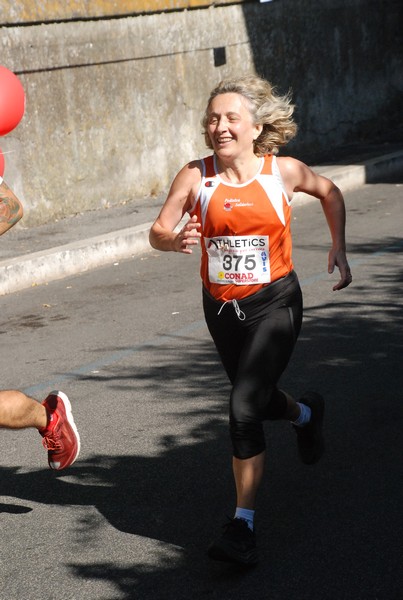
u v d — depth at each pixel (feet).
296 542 16.14
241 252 15.97
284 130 15.90
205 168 16.12
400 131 77.00
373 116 74.95
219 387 24.70
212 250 16.21
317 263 38.42
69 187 50.26
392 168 63.05
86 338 30.40
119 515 17.66
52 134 49.16
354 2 71.77
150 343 29.25
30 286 39.11
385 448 19.85
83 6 49.98
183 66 57.11
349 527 16.56
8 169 46.96
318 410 18.25
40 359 28.43
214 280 16.28
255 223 15.87
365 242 41.83
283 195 16.02
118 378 26.02
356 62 72.59
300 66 67.00
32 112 48.01
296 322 16.39
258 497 17.94
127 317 32.68
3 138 46.68
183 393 24.36
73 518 17.66
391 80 76.69
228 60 60.49
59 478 19.56
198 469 19.52
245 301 16.10
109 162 52.70
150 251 44.55
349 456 19.56
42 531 17.20
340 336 28.07
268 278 16.06
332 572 15.10
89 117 51.24
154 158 55.62
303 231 45.78
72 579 15.43
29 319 33.58
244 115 15.60
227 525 15.20
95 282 38.88
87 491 18.83
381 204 51.75
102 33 51.55
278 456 19.77
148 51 54.54
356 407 22.21
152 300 34.88
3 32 46.21
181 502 18.07
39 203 48.57
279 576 15.07
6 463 20.65
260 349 15.85
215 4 58.95
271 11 63.93
